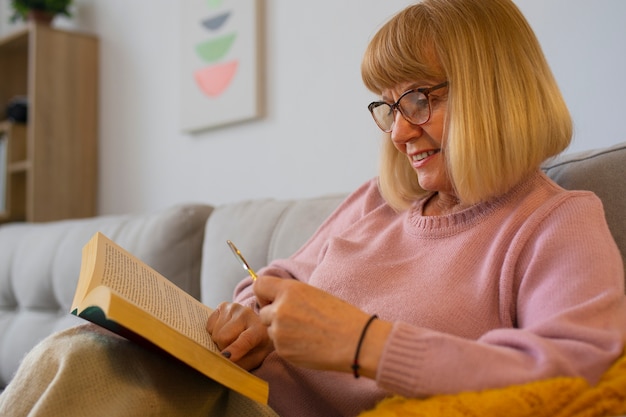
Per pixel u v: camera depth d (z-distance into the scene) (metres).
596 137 1.44
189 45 2.41
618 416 0.65
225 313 0.98
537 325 0.74
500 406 0.63
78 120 2.81
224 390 0.86
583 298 0.75
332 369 0.72
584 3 1.46
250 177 2.24
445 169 0.97
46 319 1.97
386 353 0.69
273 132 2.17
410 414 0.64
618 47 1.40
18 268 2.13
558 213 0.85
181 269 1.70
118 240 1.82
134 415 0.74
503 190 0.91
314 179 2.05
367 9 1.91
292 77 2.12
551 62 1.52
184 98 2.42
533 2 1.55
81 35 2.83
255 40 2.19
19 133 2.95
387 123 1.03
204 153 2.40
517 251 0.85
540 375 0.66
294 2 2.12
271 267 1.24
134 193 2.68
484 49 0.91
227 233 1.56
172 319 0.88
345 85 1.96
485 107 0.89
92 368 0.75
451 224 0.96
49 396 0.71
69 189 2.78
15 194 2.96
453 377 0.67
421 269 0.95
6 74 3.27
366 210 1.20
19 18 3.00
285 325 0.73
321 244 1.24
